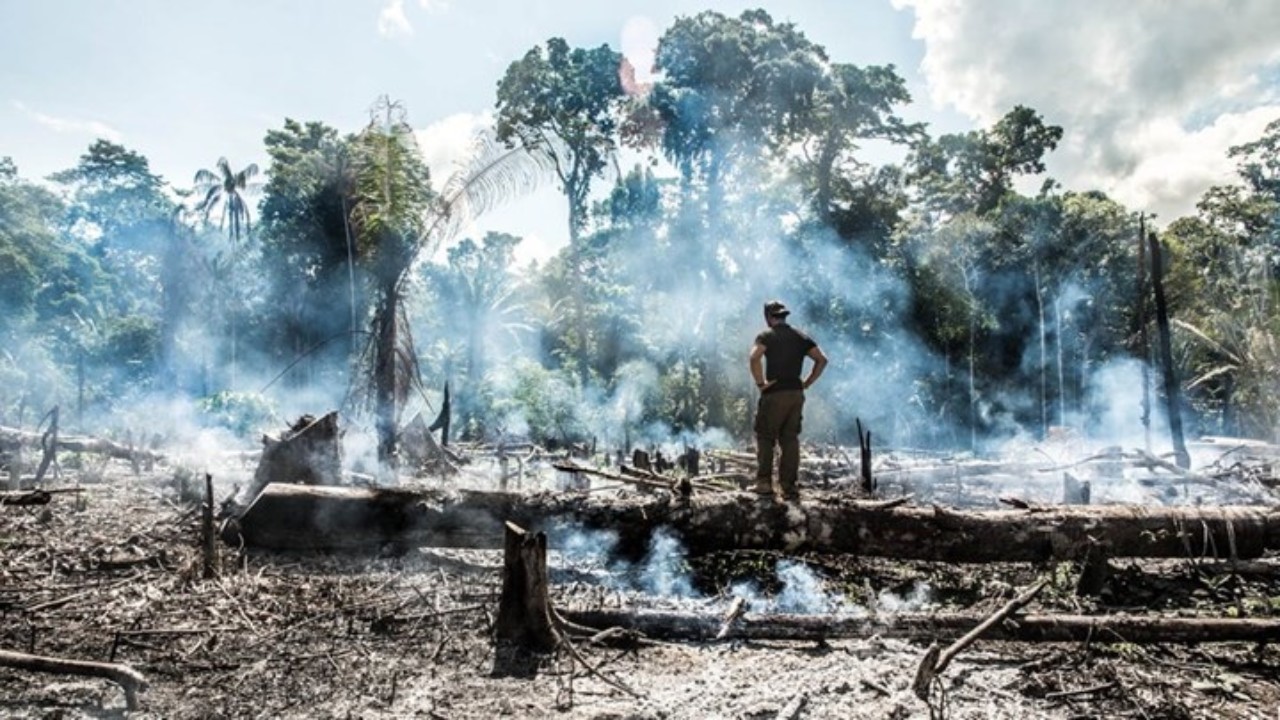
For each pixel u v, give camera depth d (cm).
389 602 518
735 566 627
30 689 366
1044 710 376
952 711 367
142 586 527
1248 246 4253
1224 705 387
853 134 3756
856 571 634
